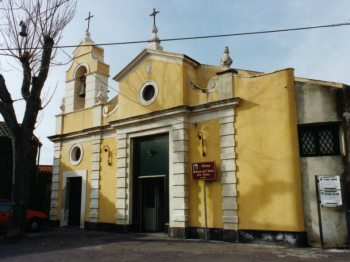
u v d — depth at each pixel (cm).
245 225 1246
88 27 2073
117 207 1661
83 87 2078
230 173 1304
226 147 1332
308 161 1194
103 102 1875
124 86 1744
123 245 1205
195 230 1373
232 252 1030
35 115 1466
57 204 2014
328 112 1198
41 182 2547
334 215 1137
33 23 1444
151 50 1616
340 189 1130
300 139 1230
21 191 1406
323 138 1215
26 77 1461
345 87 1206
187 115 1470
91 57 1983
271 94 1264
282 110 1229
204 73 1582
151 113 1551
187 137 1459
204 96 1442
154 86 1602
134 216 1638
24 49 1437
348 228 1115
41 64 1457
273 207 1195
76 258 965
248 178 1266
